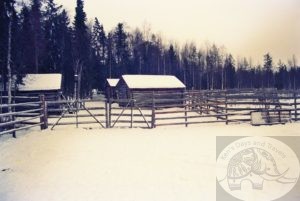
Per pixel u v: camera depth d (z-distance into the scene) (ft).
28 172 21.76
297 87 207.31
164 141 32.81
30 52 100.58
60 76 85.81
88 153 27.30
